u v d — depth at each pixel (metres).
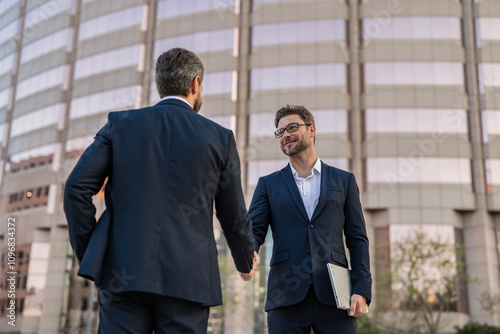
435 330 25.30
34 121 41.50
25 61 44.03
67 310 36.50
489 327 27.42
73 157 38.66
